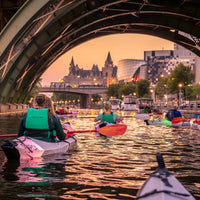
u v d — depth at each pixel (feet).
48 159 16.37
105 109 30.53
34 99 18.16
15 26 70.03
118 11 114.42
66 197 9.52
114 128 23.72
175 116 45.47
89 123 52.49
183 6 107.65
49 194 9.81
